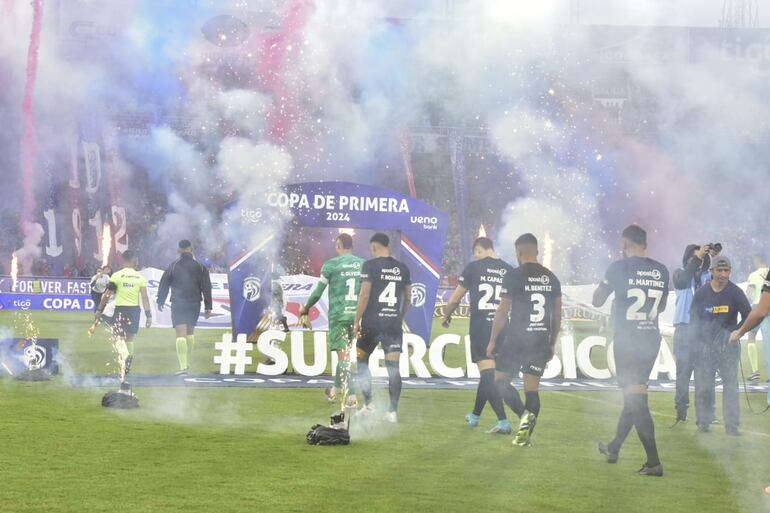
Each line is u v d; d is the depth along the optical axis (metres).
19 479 6.42
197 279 14.48
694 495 6.56
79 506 5.67
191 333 14.55
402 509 5.82
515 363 8.72
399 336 10.16
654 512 6.00
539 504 6.12
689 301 10.47
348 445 8.30
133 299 14.17
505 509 5.93
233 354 17.44
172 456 7.46
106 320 15.88
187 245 14.52
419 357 14.98
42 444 7.86
